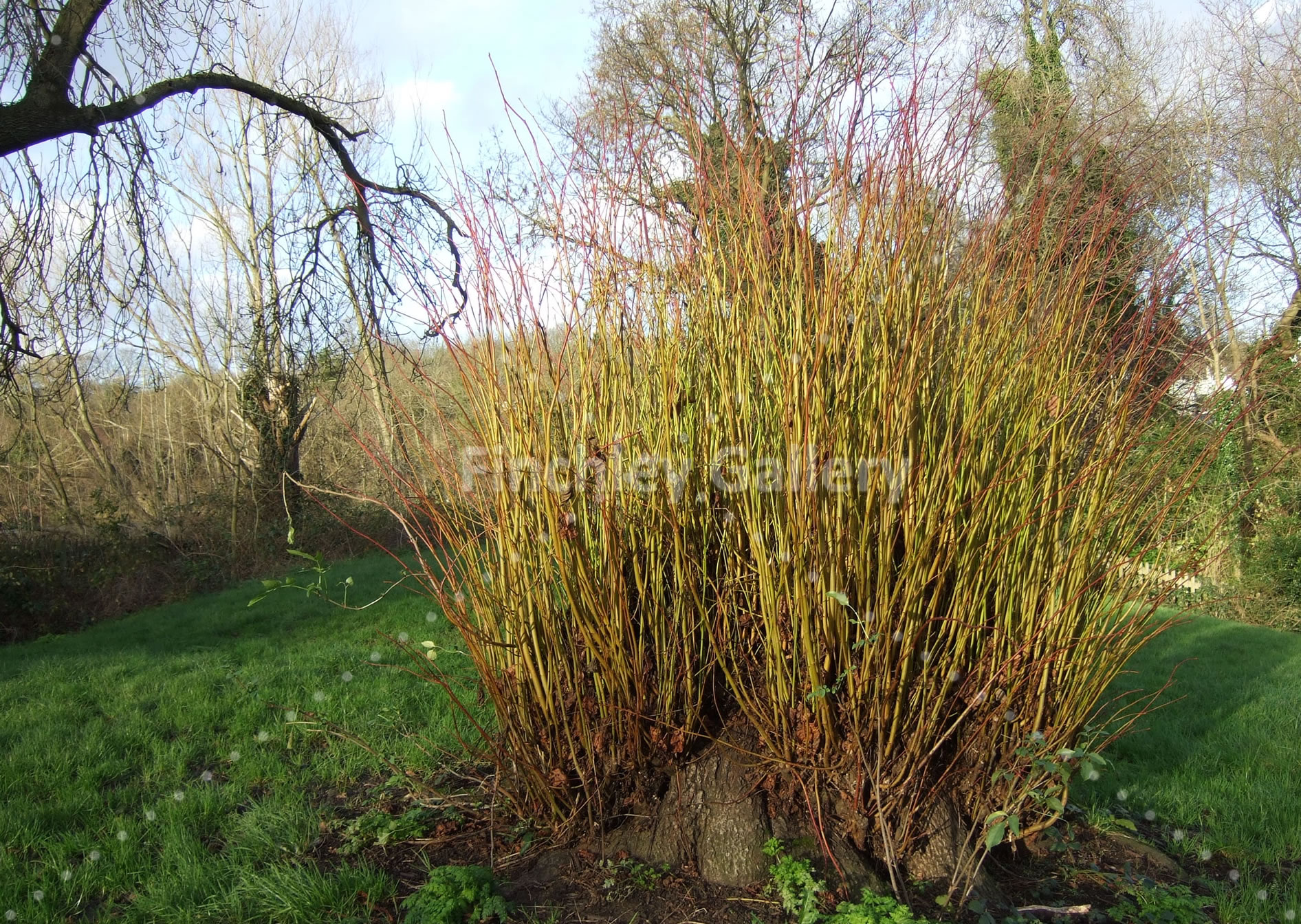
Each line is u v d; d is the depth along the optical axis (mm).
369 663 5227
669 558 2564
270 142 12719
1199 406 2715
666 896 2299
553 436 2561
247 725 4078
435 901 2240
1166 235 2754
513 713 2621
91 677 5418
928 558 2348
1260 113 8180
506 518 2520
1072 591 2480
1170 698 4996
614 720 2518
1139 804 3268
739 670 2492
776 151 2584
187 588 10820
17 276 6504
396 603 8031
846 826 2412
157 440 16531
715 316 2506
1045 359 2520
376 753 3434
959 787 2521
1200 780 3545
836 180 2385
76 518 10711
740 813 2395
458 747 3582
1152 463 2674
